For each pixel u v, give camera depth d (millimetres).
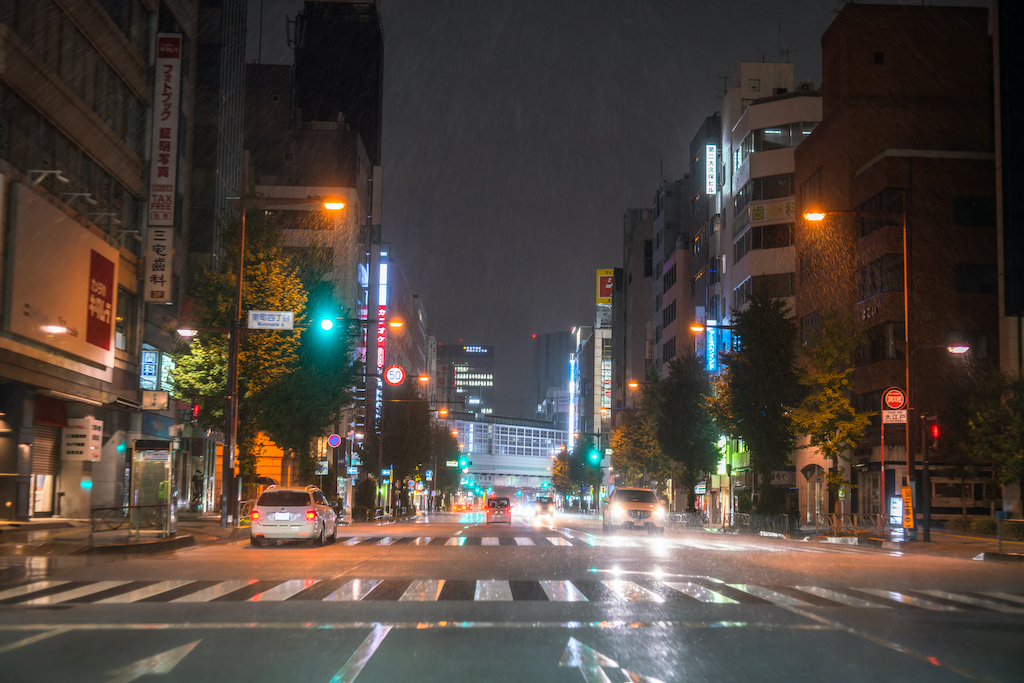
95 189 34062
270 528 24484
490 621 10570
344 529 39562
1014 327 41719
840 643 9164
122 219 36719
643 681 7332
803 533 37844
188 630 9836
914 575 16969
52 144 30453
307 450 41219
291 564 18359
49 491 33219
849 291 48844
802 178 56094
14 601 12289
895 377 44125
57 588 13852
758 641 9266
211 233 43938
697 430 57344
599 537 31547
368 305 82750
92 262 31984
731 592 13703
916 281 44250
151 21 38688
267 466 57750
